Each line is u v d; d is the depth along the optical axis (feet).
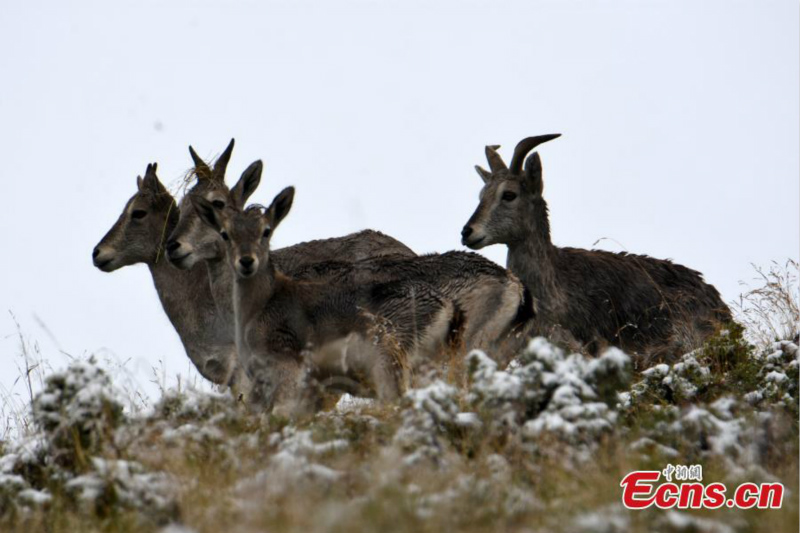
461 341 101.45
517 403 72.69
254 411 102.63
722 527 58.95
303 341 103.55
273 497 62.69
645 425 77.51
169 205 125.59
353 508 60.08
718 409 76.74
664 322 124.77
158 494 66.85
